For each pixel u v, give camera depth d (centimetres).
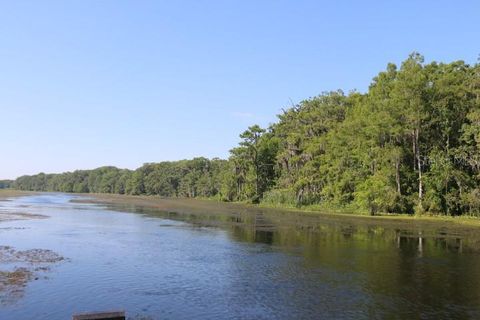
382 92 8419
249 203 12156
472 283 2280
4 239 3738
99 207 9225
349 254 3158
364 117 8494
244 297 1975
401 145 7869
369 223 5738
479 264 2805
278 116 13350
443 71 7938
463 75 7631
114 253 3097
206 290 2095
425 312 1783
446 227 5253
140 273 2450
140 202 12475
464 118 7375
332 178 9056
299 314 1739
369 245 3631
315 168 9725
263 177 12688
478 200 6638
